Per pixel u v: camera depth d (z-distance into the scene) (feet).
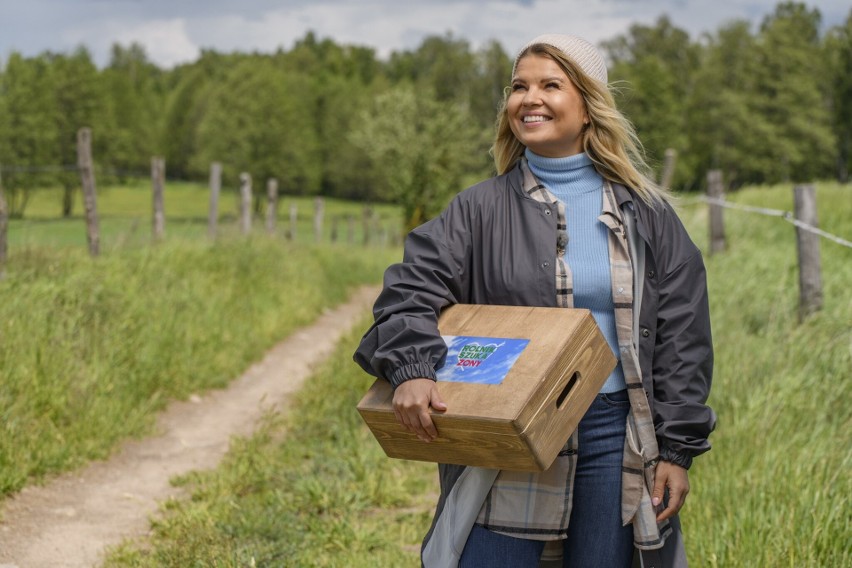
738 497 14.66
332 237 113.39
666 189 9.22
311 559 15.08
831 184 64.44
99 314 26.58
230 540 15.70
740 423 17.44
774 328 23.81
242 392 28.96
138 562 15.02
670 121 287.28
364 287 60.64
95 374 23.53
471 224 8.81
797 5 376.07
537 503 8.29
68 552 16.01
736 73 309.22
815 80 290.35
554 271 8.55
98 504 18.48
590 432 8.54
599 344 8.18
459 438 7.73
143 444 22.79
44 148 269.44
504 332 8.18
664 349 8.62
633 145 9.11
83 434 21.50
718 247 40.96
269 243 51.26
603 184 8.84
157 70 629.10
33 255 30.83
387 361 8.00
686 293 8.69
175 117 434.71
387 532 16.67
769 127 279.08
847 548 12.34
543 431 7.61
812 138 276.82
